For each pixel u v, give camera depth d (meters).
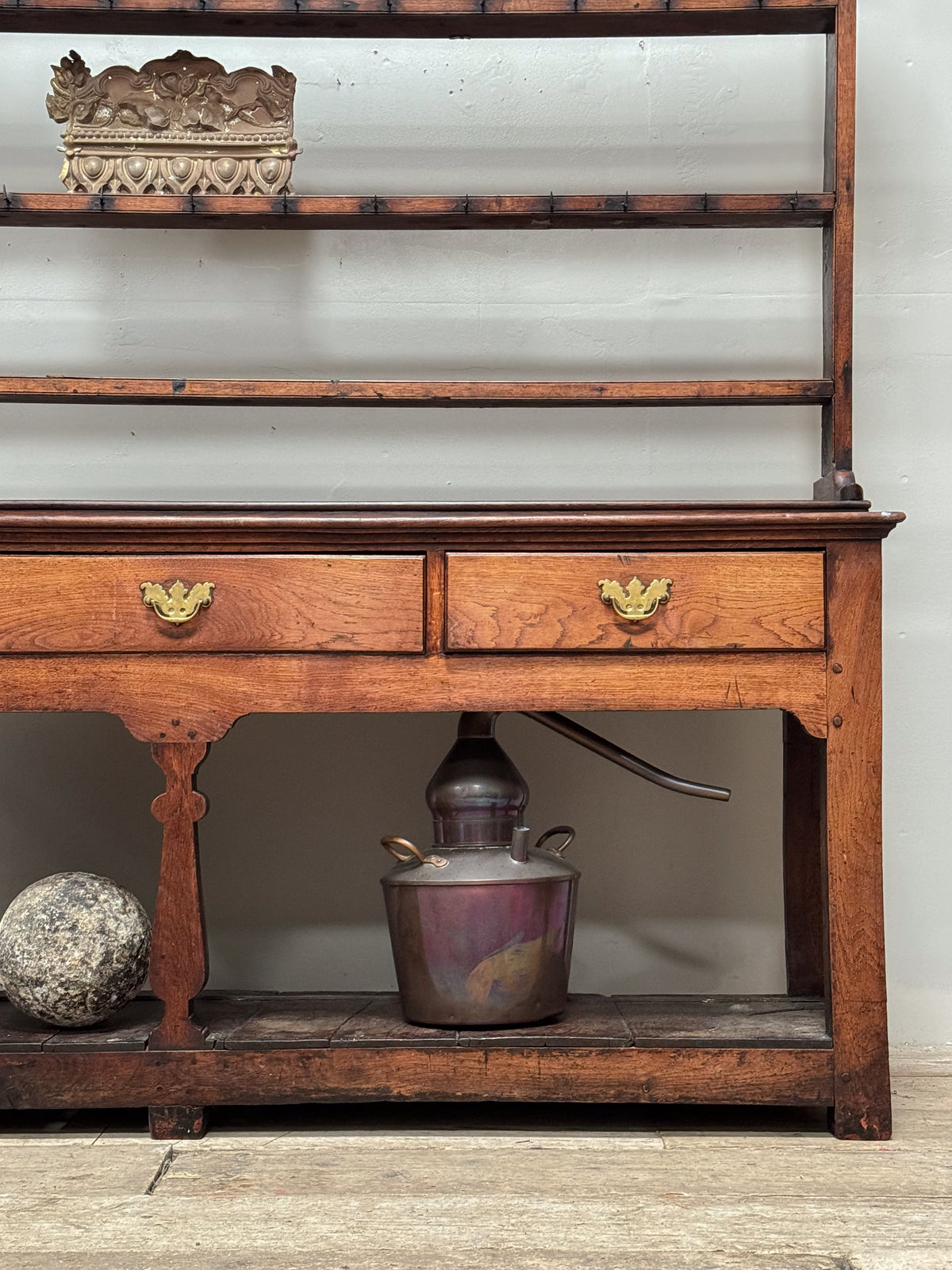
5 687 1.52
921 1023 2.00
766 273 2.05
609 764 2.03
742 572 1.51
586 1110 1.66
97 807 2.04
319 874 2.03
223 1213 1.28
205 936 1.55
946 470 2.03
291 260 2.06
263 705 1.52
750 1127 1.57
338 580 1.52
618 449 2.04
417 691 1.52
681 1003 1.76
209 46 2.05
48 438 2.05
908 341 2.04
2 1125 1.59
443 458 2.04
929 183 2.04
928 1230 1.23
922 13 2.05
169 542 1.51
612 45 2.06
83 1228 1.25
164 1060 1.51
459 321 2.06
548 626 1.51
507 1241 1.21
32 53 2.06
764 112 2.05
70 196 1.79
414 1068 1.51
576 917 2.02
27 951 1.56
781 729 2.02
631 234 2.05
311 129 2.05
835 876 1.51
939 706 2.02
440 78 2.06
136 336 2.06
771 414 2.04
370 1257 1.17
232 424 2.05
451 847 1.63
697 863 2.02
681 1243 1.20
